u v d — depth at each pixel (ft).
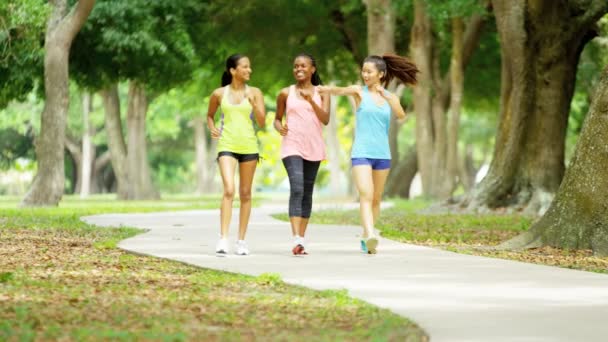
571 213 101.91
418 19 284.20
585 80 295.48
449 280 70.49
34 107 467.11
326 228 134.00
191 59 290.76
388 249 97.60
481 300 60.39
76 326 50.62
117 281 70.33
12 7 203.51
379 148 94.02
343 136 566.36
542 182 191.72
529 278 71.61
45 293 63.05
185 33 282.56
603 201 99.86
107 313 54.95
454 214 192.13
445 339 47.57
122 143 350.43
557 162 192.54
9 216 168.55
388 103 94.12
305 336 48.26
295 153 91.76
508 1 187.11
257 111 92.02
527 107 191.83
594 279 71.15
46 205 227.81
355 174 93.66
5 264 81.97
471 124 536.01
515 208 192.24
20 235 118.21
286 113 93.20
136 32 266.36
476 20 284.00
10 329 47.88
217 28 308.40
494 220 168.14
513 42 188.55
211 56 319.68
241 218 91.91
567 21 186.39
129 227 135.85
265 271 76.43
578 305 58.34
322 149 92.94
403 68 96.48
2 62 248.32
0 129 527.40
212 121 92.73
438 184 290.35
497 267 79.30
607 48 291.79
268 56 323.37
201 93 331.98
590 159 100.83
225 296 62.80
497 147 198.08
